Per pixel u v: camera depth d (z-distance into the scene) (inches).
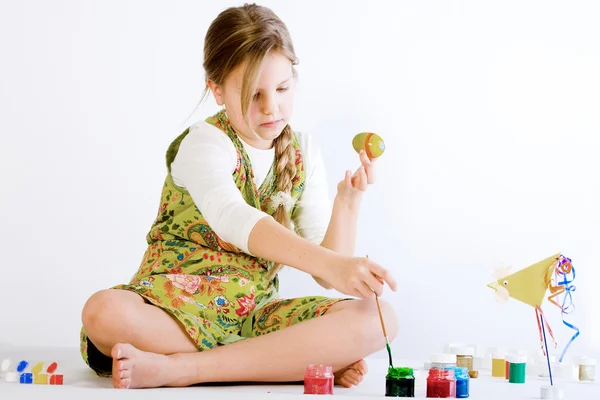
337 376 68.1
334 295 128.3
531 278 72.4
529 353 97.3
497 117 135.5
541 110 135.6
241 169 74.3
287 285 127.5
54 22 128.5
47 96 127.6
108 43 129.8
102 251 127.1
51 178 126.6
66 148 127.4
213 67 73.2
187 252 73.0
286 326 68.9
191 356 62.1
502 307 129.8
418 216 132.8
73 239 126.4
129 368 58.1
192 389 59.7
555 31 136.5
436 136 134.6
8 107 126.4
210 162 70.1
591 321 128.2
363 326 65.5
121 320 61.6
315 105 133.9
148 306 63.5
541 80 136.0
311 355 64.2
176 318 64.2
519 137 135.2
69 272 125.9
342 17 135.6
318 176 81.8
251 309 72.1
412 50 135.9
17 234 125.0
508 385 73.8
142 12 131.0
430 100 135.3
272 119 70.6
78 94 128.5
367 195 132.1
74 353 101.2
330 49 135.1
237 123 73.9
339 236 75.9
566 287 73.6
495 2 136.8
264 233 64.1
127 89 129.9
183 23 132.0
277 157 77.1
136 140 129.6
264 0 134.6
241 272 73.0
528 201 134.0
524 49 136.4
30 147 126.5
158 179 129.6
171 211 74.1
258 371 63.3
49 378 63.5
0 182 125.3
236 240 65.1
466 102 135.5
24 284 124.4
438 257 132.1
